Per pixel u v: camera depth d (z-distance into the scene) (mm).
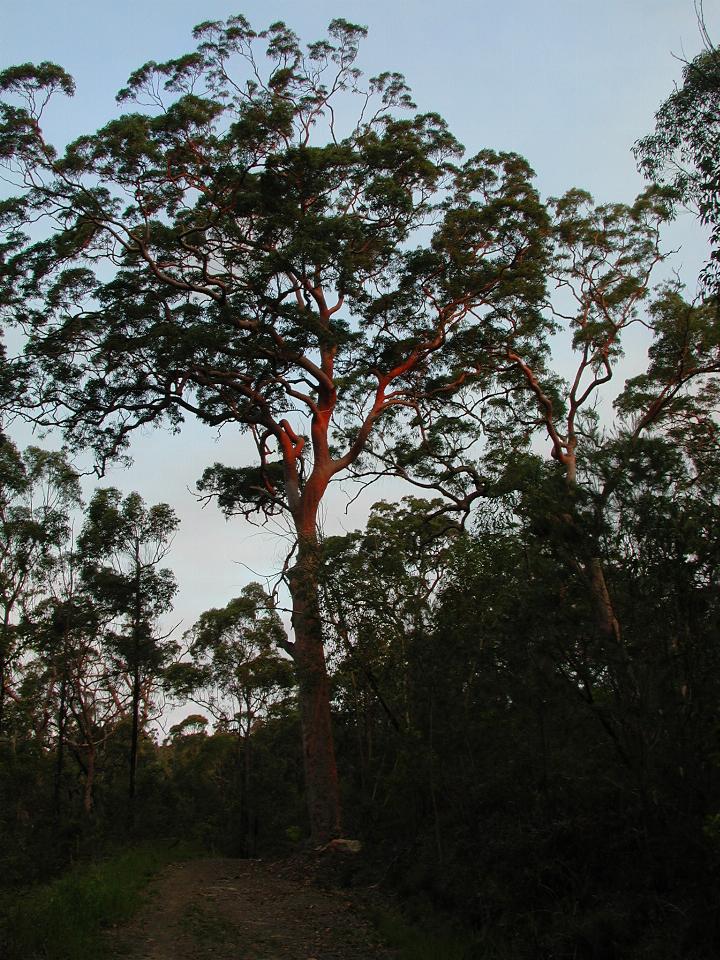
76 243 22484
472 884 13164
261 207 23156
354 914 14375
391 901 15344
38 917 10953
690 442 15219
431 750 15742
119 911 12719
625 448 12164
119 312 23406
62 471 34281
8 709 36188
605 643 11789
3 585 32844
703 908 9547
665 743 10977
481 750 15180
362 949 11695
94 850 28969
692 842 10000
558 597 12688
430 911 13812
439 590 16219
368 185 23656
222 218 23078
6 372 23453
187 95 22344
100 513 36125
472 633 15000
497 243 24984
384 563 17953
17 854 26094
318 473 24609
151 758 51062
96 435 25422
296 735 43656
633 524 11656
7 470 32938
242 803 39000
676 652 11039
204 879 18875
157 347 22703
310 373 25078
